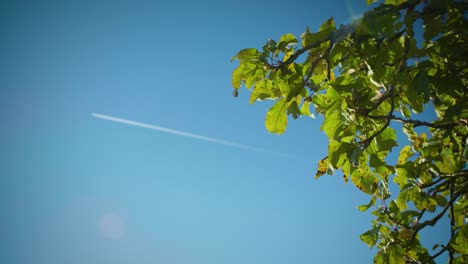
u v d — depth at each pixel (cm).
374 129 252
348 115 241
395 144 236
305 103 261
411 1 239
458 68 239
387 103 292
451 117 245
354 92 244
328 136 241
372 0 268
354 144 236
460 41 247
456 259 273
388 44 251
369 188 249
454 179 293
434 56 254
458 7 236
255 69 269
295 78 259
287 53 265
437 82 238
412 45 252
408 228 302
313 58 267
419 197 299
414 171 300
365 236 312
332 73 267
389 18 226
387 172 256
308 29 272
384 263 303
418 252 299
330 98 238
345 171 253
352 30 237
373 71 254
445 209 290
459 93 240
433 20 243
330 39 245
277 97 272
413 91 234
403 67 242
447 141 300
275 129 267
